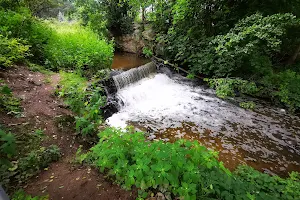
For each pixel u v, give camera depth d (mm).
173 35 10875
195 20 10062
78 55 7391
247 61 8344
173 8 10359
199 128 6145
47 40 7547
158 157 2529
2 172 2539
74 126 3957
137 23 14227
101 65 7898
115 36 13336
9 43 5395
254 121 6547
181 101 7801
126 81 8352
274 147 5391
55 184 2650
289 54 9062
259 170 4613
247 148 5336
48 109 4336
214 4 9555
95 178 2814
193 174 2459
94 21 11859
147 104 7559
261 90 7832
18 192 2357
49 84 5551
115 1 12758
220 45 7723
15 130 3391
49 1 12219
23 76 5500
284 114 6949
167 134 5820
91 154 3199
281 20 7016
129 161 2846
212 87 8734
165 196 2426
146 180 2455
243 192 2662
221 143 5504
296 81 7531
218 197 2531
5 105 3867
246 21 7727
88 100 5145
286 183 3604
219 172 2887
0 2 7320
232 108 7328
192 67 9750
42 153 3061
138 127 6039
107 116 6234
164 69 10539
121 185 2684
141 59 12008
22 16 6867
